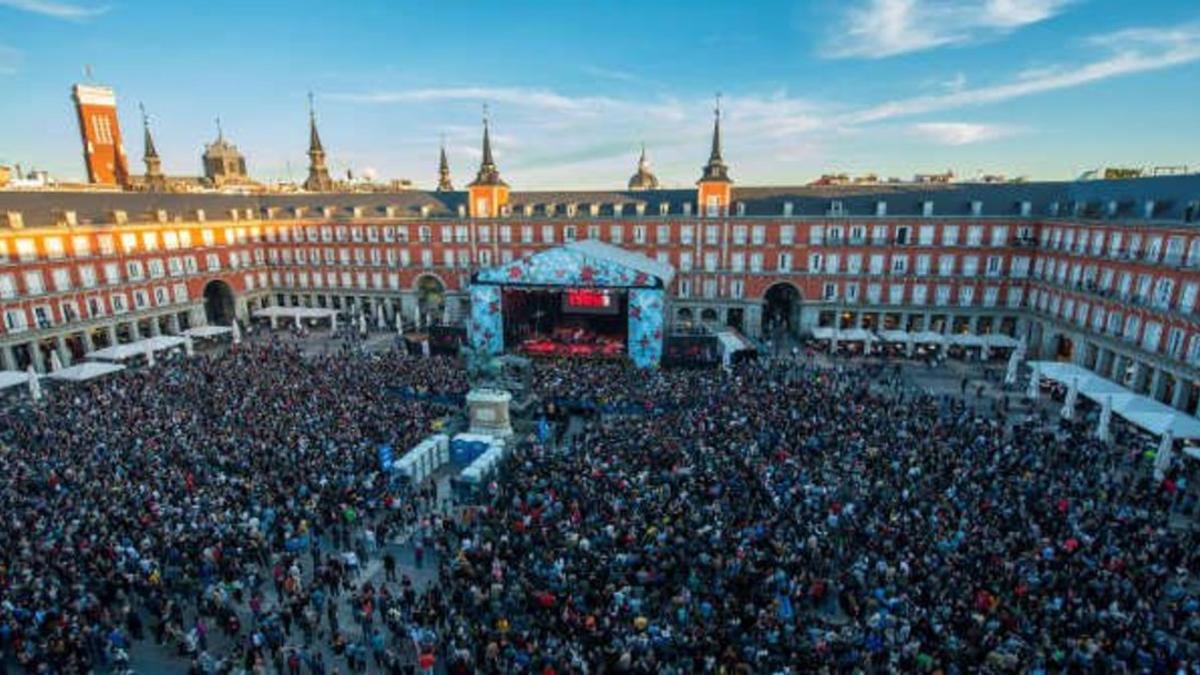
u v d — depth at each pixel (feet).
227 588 89.30
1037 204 242.37
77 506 103.35
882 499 104.47
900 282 255.70
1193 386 163.43
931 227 248.11
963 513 97.81
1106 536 91.56
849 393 165.07
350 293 320.09
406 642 82.02
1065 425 147.54
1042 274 233.96
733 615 77.30
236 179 548.72
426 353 230.68
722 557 87.86
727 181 269.03
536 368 198.49
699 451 121.39
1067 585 81.56
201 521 99.19
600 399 160.66
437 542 100.89
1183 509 111.65
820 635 74.13
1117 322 192.03
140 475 114.01
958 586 80.02
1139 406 132.67
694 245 276.62
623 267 219.00
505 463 127.85
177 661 81.15
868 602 79.30
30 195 243.19
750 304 274.36
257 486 110.11
